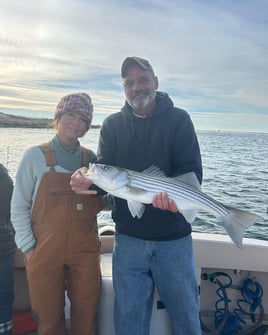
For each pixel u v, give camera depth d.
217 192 9.05
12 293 2.49
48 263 2.31
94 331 2.48
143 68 2.32
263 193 9.00
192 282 2.38
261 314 3.16
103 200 2.56
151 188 2.18
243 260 3.09
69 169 2.38
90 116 2.38
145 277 2.40
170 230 2.33
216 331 3.02
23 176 2.31
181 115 2.39
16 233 2.34
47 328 2.39
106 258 3.10
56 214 2.30
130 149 2.41
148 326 2.44
